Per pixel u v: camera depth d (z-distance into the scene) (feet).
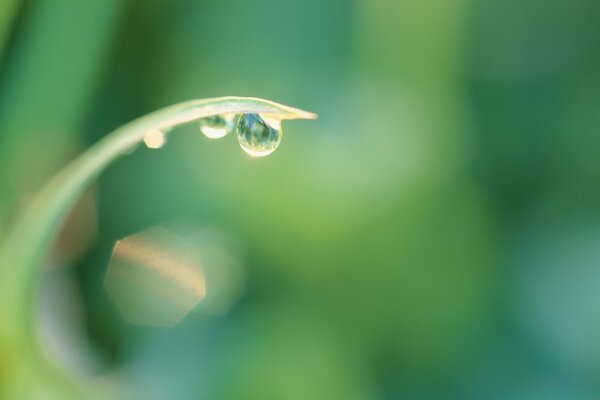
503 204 0.59
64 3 0.51
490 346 0.56
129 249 0.55
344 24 0.57
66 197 0.42
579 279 0.57
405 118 0.56
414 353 0.55
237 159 0.55
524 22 0.66
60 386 0.45
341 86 0.57
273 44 0.57
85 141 0.55
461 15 0.57
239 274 0.55
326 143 0.55
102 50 0.52
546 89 0.63
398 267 0.55
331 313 0.55
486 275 0.56
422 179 0.55
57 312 0.53
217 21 0.57
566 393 0.56
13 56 0.51
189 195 0.55
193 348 0.54
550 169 0.60
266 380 0.53
